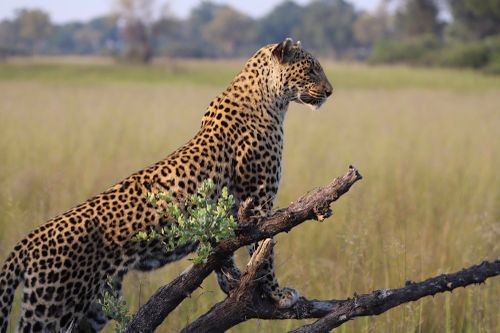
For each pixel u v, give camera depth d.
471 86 58.41
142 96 39.16
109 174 15.66
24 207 12.63
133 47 118.00
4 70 79.19
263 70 8.31
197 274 5.92
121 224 6.96
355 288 10.02
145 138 21.67
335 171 17.23
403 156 19.09
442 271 10.33
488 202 14.52
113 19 120.62
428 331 9.31
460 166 17.88
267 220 5.78
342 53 180.62
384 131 23.88
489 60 88.69
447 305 9.09
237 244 5.82
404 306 8.86
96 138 21.23
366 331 8.42
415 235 11.52
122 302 6.04
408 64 108.00
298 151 19.20
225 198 5.76
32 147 19.28
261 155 8.00
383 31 174.50
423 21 124.56
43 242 6.81
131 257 7.05
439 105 35.12
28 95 37.78
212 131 7.82
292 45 8.38
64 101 34.06
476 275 6.25
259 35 193.50
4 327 6.80
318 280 10.38
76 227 6.85
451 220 13.02
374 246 10.55
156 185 7.23
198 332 5.99
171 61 108.50
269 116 8.23
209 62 129.38
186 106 32.41
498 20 102.94
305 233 12.28
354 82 64.75
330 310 6.72
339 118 28.61
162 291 5.93
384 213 12.84
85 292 6.92
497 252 11.24
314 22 176.88
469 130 25.06
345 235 10.65
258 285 7.32
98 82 60.47
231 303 6.01
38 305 6.81
